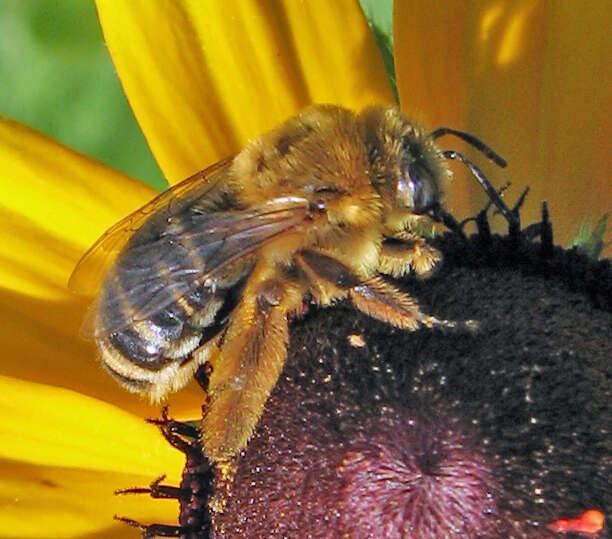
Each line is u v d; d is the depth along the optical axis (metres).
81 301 0.09
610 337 0.08
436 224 0.08
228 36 0.09
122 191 0.09
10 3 0.13
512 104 0.09
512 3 0.09
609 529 0.08
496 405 0.08
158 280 0.08
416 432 0.08
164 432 0.09
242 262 0.08
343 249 0.08
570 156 0.09
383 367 0.08
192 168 0.09
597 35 0.09
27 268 0.09
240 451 0.08
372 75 0.09
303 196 0.08
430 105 0.09
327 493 0.08
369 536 0.08
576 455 0.08
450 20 0.09
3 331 0.09
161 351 0.08
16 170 0.09
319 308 0.08
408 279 0.08
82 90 0.13
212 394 0.08
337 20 0.09
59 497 0.08
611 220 0.09
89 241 0.09
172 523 0.09
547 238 0.08
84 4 0.13
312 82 0.09
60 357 0.09
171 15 0.09
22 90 0.13
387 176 0.08
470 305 0.08
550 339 0.08
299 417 0.08
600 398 0.08
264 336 0.08
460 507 0.08
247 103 0.09
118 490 0.09
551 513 0.08
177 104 0.09
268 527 0.08
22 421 0.08
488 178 0.09
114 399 0.09
